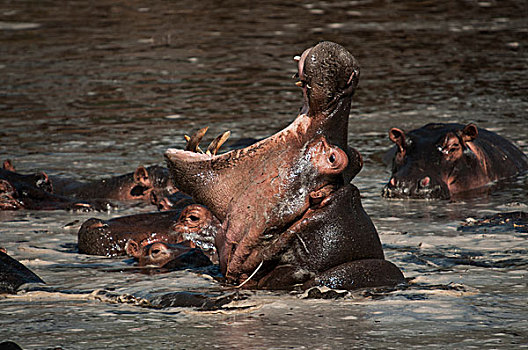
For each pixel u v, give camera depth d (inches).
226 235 816.3
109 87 2694.4
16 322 687.7
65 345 619.2
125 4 5398.6
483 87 2630.4
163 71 3046.3
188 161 830.5
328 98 793.6
